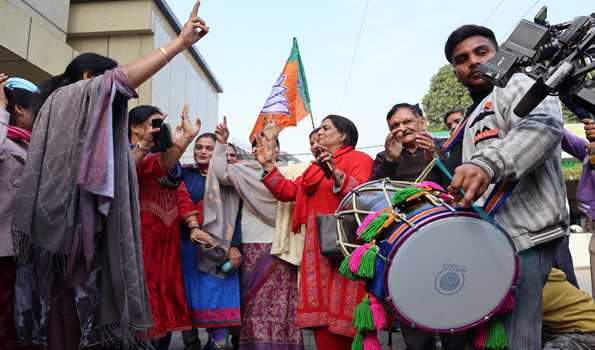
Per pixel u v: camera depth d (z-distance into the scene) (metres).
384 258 1.50
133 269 1.88
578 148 3.23
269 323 3.17
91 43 12.94
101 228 1.88
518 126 1.49
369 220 1.61
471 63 1.85
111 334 1.94
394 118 2.71
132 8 12.66
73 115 1.86
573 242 13.08
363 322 1.64
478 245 1.47
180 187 3.37
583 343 2.08
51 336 1.89
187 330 3.27
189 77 16.66
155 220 3.14
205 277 3.35
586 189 3.11
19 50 8.95
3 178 2.19
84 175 1.76
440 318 1.48
